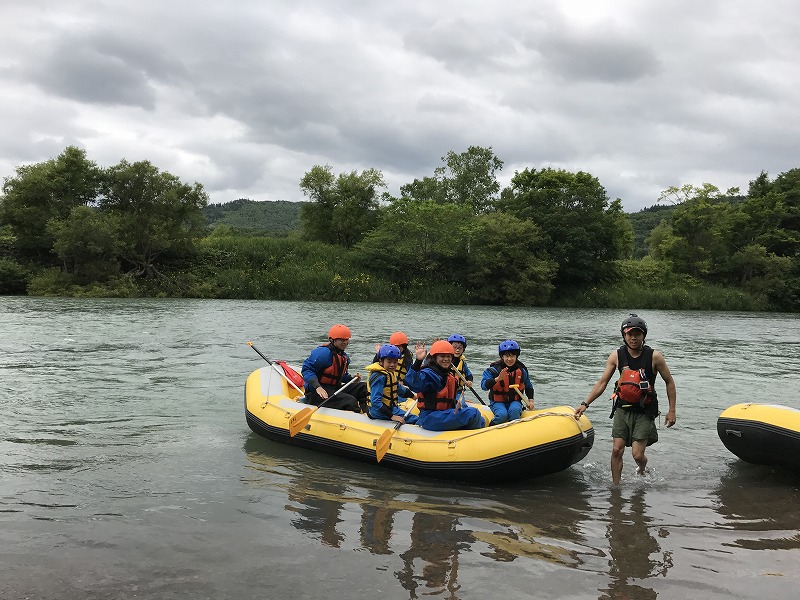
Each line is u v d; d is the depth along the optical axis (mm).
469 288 43844
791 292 48469
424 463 5719
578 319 28406
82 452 6277
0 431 7039
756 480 5746
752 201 55375
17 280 35938
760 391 10391
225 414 8117
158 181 38625
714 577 3777
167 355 13250
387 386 6293
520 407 6348
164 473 5641
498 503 5059
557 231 46219
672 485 5594
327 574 3734
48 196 37656
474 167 63875
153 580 3633
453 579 3691
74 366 11680
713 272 51969
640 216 123625
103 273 36562
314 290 39281
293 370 8188
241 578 3668
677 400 9539
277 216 147375
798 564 3971
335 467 5996
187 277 38094
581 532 4449
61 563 3832
